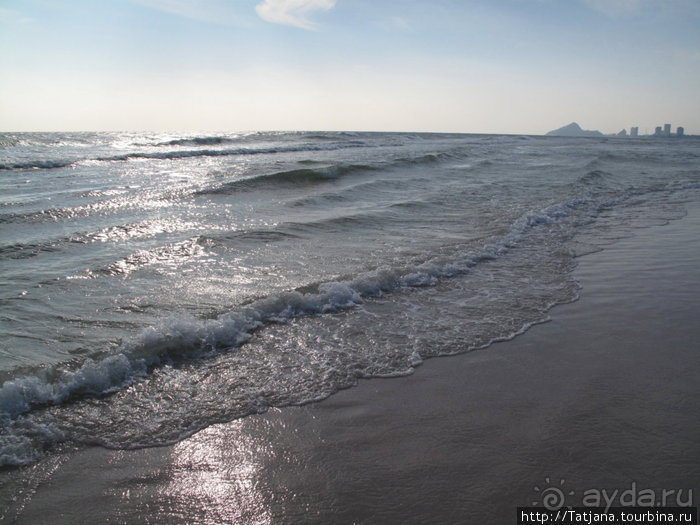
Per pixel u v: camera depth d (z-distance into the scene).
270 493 2.58
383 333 4.68
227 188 12.56
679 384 3.74
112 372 3.68
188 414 3.30
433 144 36.62
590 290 5.99
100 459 2.84
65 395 3.43
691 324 4.93
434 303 5.52
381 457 2.88
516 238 8.62
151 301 5.29
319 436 3.08
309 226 9.04
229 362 4.02
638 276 6.54
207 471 2.76
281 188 13.29
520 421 3.25
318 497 2.55
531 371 3.96
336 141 35.25
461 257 7.26
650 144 55.34
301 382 3.76
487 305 5.47
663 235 9.08
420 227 9.32
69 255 6.91
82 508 2.46
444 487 2.62
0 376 3.60
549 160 24.58
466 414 3.34
